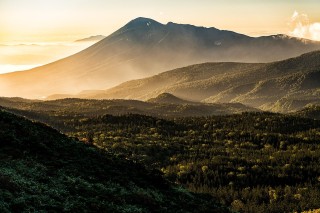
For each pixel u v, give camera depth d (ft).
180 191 200.44
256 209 332.80
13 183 126.00
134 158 439.63
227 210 201.67
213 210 187.42
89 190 147.84
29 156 156.25
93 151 201.77
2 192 119.03
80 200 138.00
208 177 404.77
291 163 453.17
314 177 414.82
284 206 337.93
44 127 201.16
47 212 119.75
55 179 146.41
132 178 183.42
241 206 336.08
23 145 163.84
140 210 151.23
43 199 127.03
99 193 149.69
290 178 411.34
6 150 152.25
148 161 448.24
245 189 378.12
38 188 133.18
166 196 183.42
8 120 181.06
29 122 197.16
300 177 411.95
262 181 405.39
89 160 183.21
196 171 409.28
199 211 179.22
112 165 191.72
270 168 431.43
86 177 159.94
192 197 198.39
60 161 164.66
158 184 194.08
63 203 130.52
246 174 409.28
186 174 406.00
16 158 149.59
